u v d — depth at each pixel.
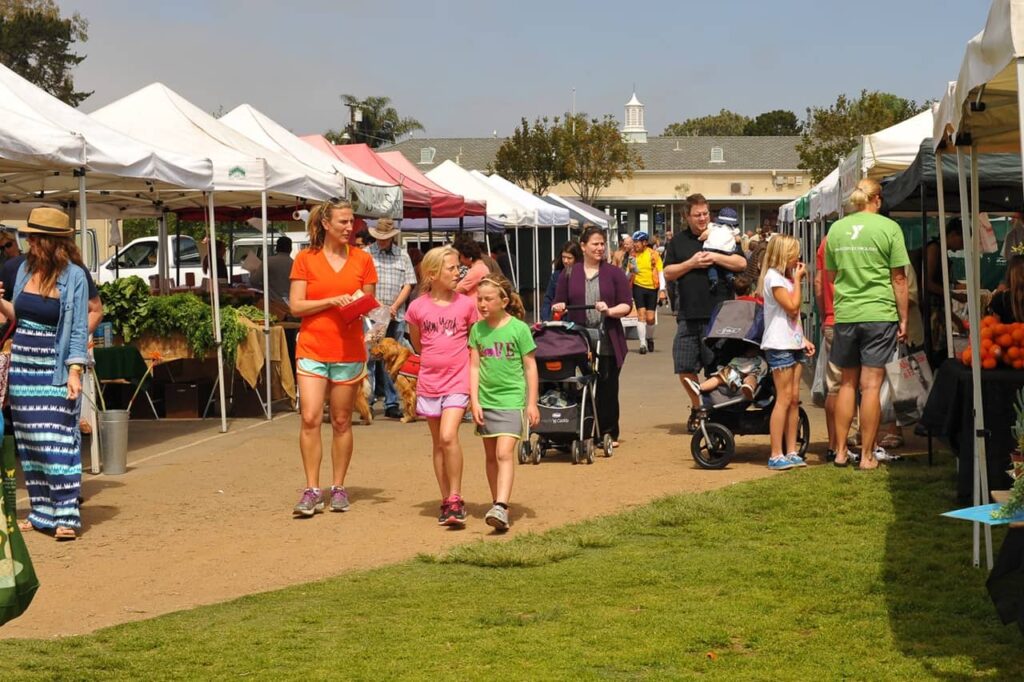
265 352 14.54
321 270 8.88
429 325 8.39
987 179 10.83
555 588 6.66
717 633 5.71
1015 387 6.96
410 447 12.19
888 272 9.62
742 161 80.00
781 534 7.84
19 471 10.71
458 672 5.24
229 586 6.98
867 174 13.01
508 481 8.21
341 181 16.34
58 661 5.51
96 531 8.41
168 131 14.74
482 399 8.27
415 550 7.75
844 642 5.55
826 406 10.42
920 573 6.71
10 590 4.79
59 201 18.36
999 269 13.70
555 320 11.32
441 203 21.86
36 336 8.10
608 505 8.98
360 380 9.00
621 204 72.81
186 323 13.55
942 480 9.31
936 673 5.11
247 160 14.30
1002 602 4.92
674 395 16.23
